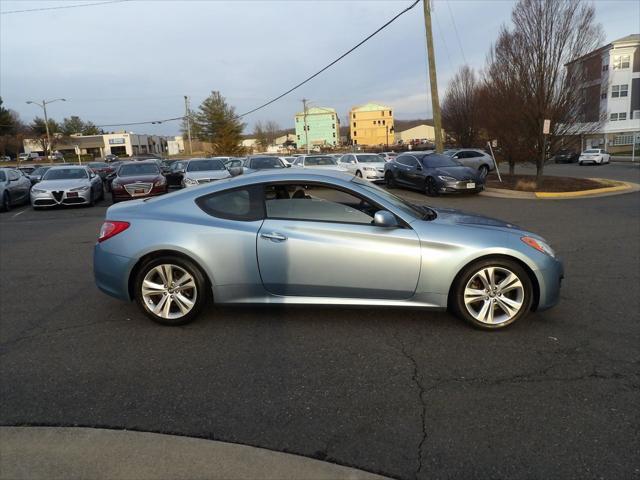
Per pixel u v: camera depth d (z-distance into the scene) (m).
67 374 3.44
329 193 4.16
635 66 52.22
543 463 2.41
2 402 3.06
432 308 4.10
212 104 63.06
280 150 98.94
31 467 2.41
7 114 77.50
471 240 3.99
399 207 4.20
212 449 2.55
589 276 5.68
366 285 4.06
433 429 2.71
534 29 15.59
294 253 4.05
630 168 31.91
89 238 9.21
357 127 110.19
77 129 111.56
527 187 15.96
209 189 4.33
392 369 3.43
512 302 4.02
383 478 2.33
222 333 4.12
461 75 34.88
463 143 35.47
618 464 2.39
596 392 3.07
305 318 4.41
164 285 4.23
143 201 4.55
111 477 2.33
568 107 15.88
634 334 3.96
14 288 5.68
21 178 16.66
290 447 2.57
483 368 3.42
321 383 3.25
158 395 3.13
